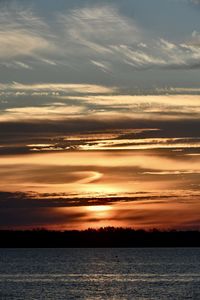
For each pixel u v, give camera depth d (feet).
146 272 551.59
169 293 365.20
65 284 426.10
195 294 359.87
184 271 560.61
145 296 352.69
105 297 349.61
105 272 556.51
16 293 369.30
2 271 582.76
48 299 341.00
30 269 618.03
